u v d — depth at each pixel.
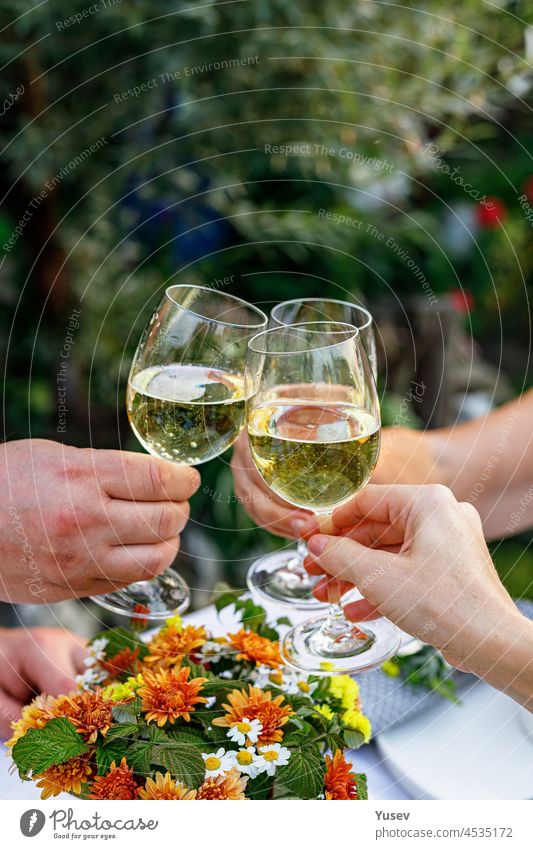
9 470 0.71
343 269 1.47
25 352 1.34
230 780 0.57
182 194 1.35
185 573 1.27
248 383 0.68
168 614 0.75
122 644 0.68
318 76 1.29
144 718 0.59
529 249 2.01
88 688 0.65
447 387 1.62
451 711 0.70
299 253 1.42
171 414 0.71
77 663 0.74
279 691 0.63
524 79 1.53
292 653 0.70
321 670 0.68
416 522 0.67
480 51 1.48
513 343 2.04
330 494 0.67
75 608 1.09
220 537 1.33
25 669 0.73
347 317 0.82
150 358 0.73
